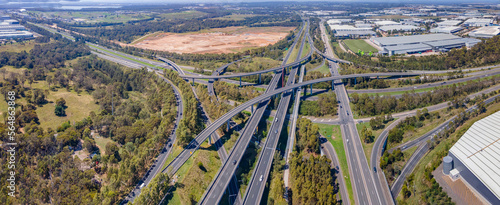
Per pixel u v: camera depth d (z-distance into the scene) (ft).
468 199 654.53
